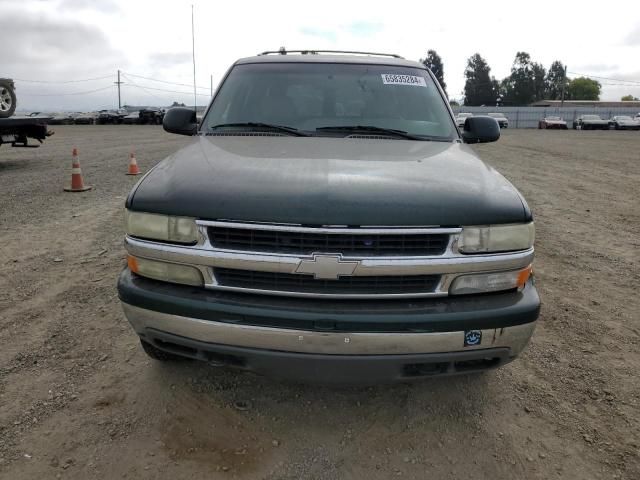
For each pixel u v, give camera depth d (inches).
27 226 238.7
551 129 1980.8
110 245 210.2
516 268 90.4
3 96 449.4
